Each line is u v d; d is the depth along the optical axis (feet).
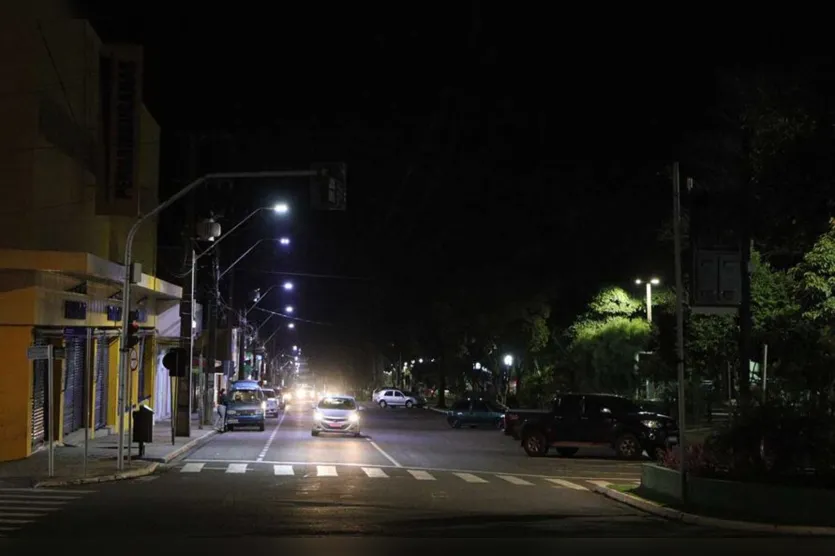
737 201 56.70
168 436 115.14
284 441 116.78
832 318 65.36
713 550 40.09
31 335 81.20
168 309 143.02
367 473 76.54
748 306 59.36
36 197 84.64
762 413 55.47
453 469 83.51
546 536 44.11
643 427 98.99
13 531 43.52
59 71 91.76
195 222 121.70
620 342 146.61
